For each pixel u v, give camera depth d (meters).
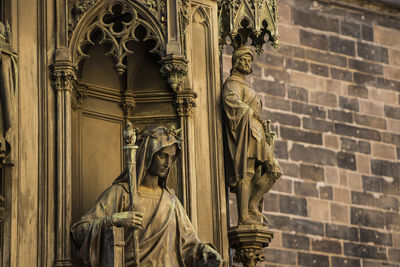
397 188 35.78
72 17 18.55
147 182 17.95
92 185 19.09
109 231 16.86
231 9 19.48
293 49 35.00
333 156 34.75
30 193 17.64
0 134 17.30
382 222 35.16
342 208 34.47
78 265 17.64
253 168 19.09
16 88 17.89
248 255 18.78
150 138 17.89
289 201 33.44
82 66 19.33
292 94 34.53
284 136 34.00
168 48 18.41
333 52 35.81
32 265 17.36
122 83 19.70
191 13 19.36
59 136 17.95
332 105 35.25
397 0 37.59
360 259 34.34
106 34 18.48
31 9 18.47
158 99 19.53
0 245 17.22
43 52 18.33
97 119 19.42
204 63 19.36
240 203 18.91
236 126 18.91
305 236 33.41
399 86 36.91
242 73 19.67
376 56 36.75
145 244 17.36
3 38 17.64
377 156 35.72
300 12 35.56
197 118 19.03
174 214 17.83
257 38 20.11
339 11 36.38
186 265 17.73
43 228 17.56
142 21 18.59
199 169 18.80
